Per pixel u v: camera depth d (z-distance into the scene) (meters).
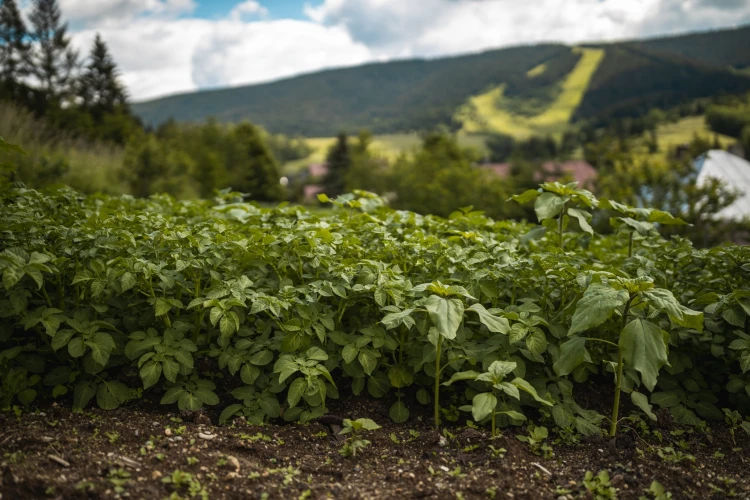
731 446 3.20
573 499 2.55
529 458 2.88
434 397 3.48
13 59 54.03
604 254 5.11
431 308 2.71
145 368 3.03
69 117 37.47
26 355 3.22
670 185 15.74
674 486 2.72
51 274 3.35
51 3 54.31
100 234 3.54
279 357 3.21
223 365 3.23
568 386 3.36
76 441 2.69
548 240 5.07
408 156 39.28
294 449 2.95
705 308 3.40
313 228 4.02
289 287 3.31
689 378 3.60
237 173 55.91
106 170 18.27
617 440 3.11
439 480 2.65
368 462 2.84
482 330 3.57
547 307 3.70
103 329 3.37
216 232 3.92
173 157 23.33
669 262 4.14
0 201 4.16
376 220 4.67
